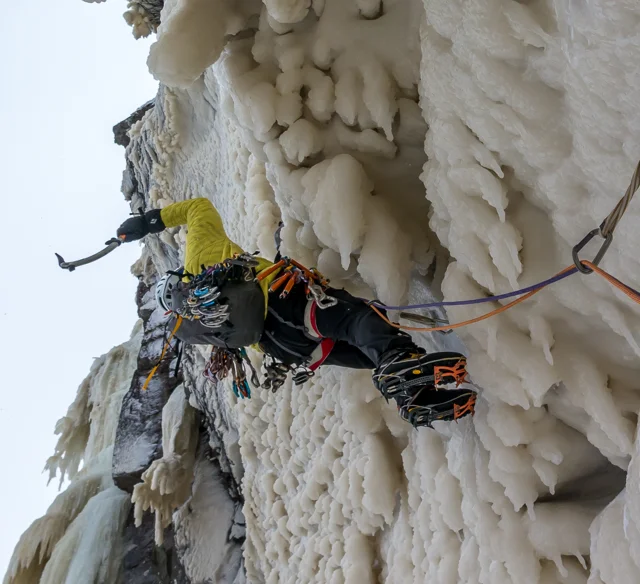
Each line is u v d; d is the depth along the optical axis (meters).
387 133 2.34
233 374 2.60
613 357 1.82
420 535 2.78
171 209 2.89
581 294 1.78
